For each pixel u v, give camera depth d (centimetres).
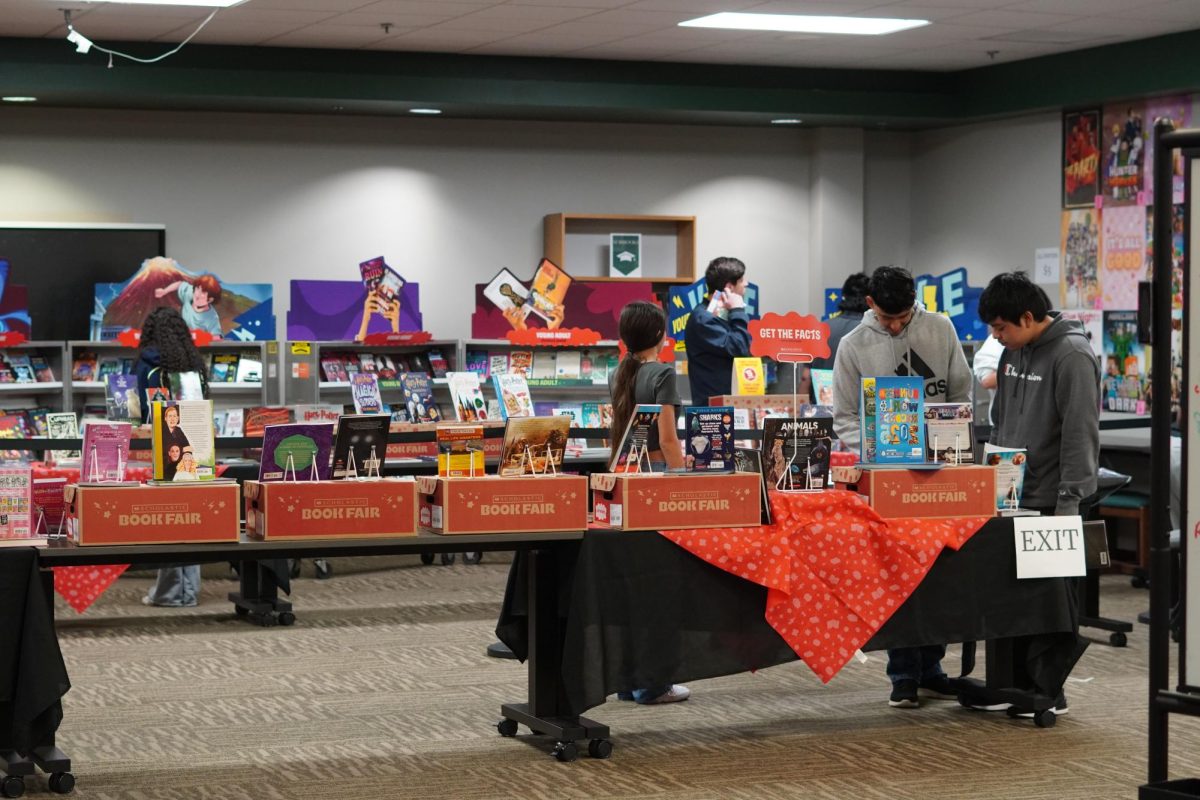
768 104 1189
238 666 679
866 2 947
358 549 484
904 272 596
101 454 488
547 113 1181
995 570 543
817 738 541
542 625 528
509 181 1230
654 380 582
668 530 504
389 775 493
